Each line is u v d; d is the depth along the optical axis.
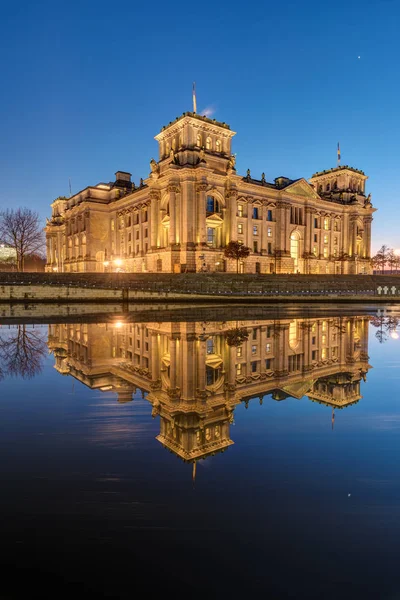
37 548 4.06
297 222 103.50
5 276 60.03
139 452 6.75
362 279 89.38
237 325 28.09
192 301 57.50
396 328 26.59
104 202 112.12
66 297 54.16
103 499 5.07
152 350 18.14
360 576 3.63
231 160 84.06
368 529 4.38
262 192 94.69
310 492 5.25
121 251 106.62
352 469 6.01
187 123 79.56
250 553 3.96
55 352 17.67
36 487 5.41
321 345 19.66
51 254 142.38
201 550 4.01
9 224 110.12
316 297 60.44
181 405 9.91
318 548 4.04
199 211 78.44
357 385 12.05
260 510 4.79
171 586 3.51
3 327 26.73
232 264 86.12
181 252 79.38
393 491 5.31
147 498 5.10
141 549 4.04
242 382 12.47
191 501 5.01
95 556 3.94
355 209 117.12
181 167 79.31
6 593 3.42
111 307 47.50
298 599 3.32
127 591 3.44
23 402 10.08
